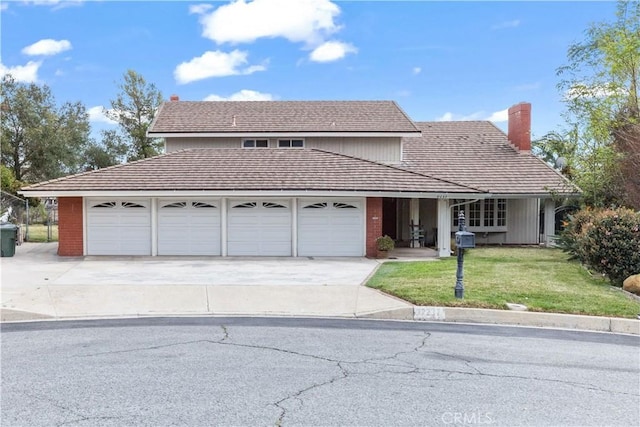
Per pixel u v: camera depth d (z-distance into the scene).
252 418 4.46
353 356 6.46
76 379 5.47
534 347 7.00
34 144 40.34
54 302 9.75
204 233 17.50
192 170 18.08
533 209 22.30
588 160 16.97
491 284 10.70
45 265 14.82
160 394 5.03
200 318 8.82
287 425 4.32
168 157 19.16
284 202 17.47
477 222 22.05
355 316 9.05
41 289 10.84
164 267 14.48
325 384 5.37
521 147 23.39
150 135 21.83
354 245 17.52
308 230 17.53
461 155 23.20
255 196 17.11
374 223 17.38
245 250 17.50
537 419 4.53
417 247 20.27
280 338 7.39
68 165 42.50
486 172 21.77
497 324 8.50
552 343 7.24
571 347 7.03
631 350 6.91
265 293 10.59
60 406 4.71
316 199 17.50
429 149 23.72
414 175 18.23
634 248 10.97
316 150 20.23
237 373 5.71
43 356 6.38
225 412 4.59
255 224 17.50
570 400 5.00
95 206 17.31
